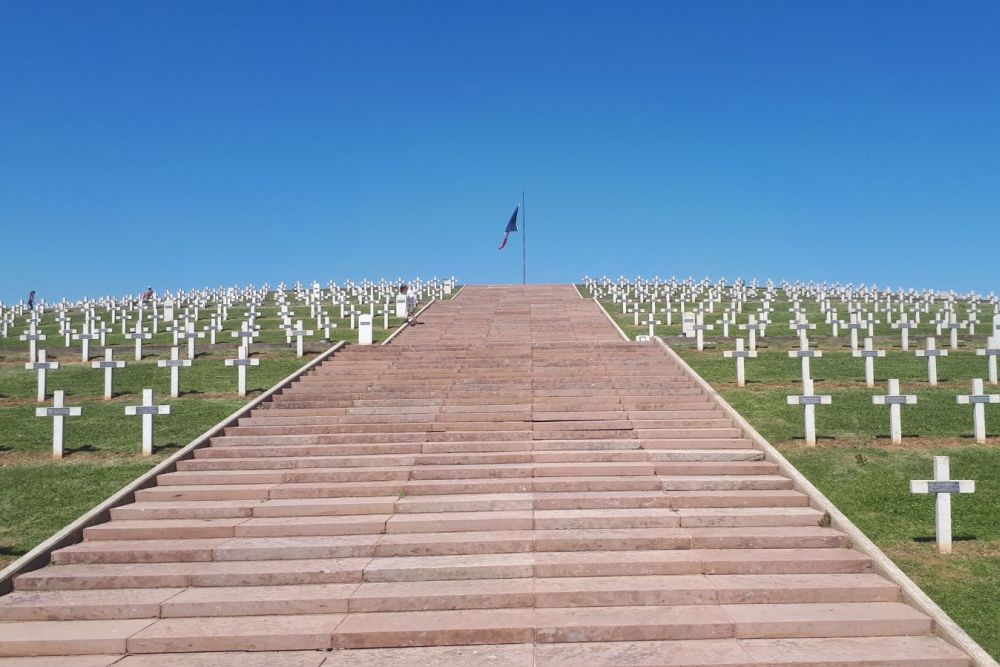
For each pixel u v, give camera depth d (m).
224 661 8.88
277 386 20.16
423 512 12.87
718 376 23.41
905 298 56.41
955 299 55.22
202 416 19.55
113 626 9.62
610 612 9.70
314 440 16.28
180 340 33.53
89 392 23.08
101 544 11.78
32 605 9.95
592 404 18.30
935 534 12.06
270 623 9.59
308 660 8.84
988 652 8.59
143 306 55.50
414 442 16.16
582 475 14.27
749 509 12.72
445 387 20.14
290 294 67.25
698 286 62.44
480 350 25.47
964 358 25.86
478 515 12.55
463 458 14.97
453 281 61.97
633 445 15.56
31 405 21.45
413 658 8.80
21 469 15.77
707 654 8.73
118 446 17.27
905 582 10.06
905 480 14.22
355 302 54.38
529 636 9.16
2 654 9.11
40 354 22.92
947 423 17.86
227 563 11.20
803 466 14.97
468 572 10.66
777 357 26.44
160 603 9.94
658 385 19.97
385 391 19.84
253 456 15.62
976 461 15.16
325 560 11.23
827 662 8.45
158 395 22.25
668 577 10.60
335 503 12.99
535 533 11.88
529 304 46.41
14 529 12.79
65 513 13.40
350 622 9.52
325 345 30.27
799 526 12.13
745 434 16.08
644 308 46.19
